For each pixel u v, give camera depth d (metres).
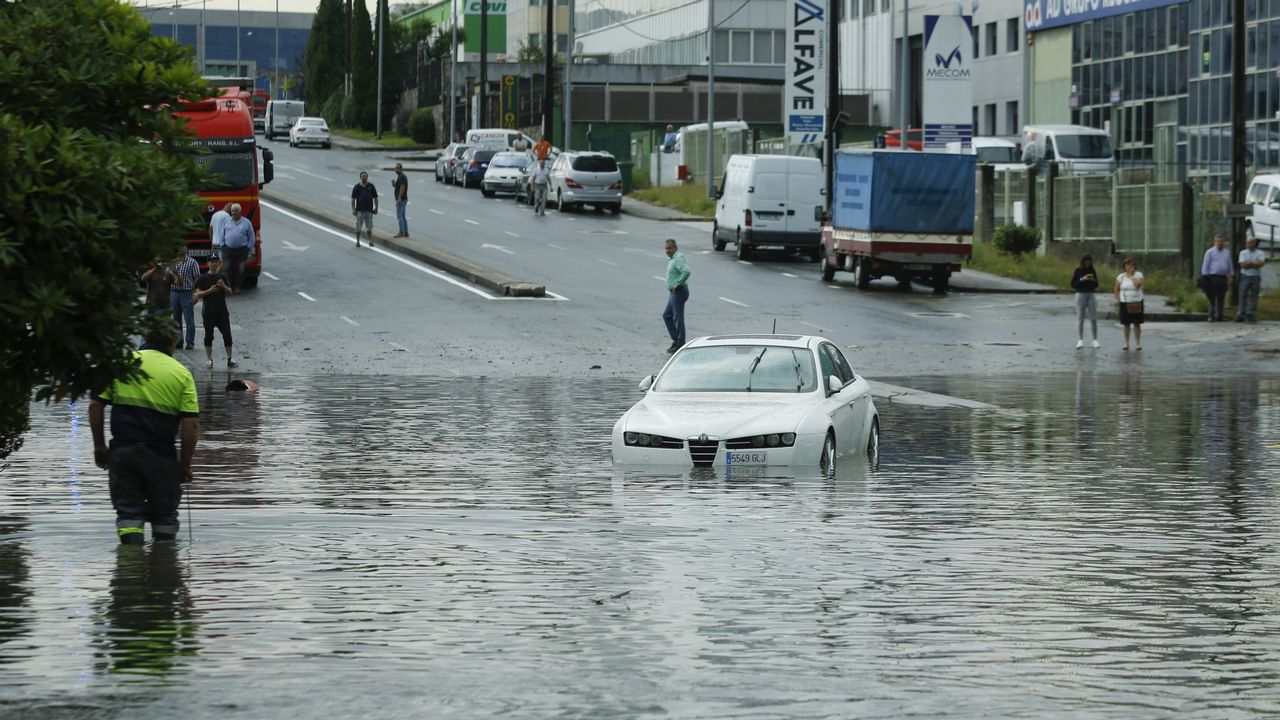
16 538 28.41
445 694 18.31
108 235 20.41
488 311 84.44
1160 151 150.38
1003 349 74.75
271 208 141.38
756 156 112.50
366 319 80.62
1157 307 91.94
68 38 21.62
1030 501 33.62
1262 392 59.19
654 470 38.09
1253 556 27.31
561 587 24.27
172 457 28.08
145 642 20.77
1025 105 181.62
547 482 36.00
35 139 19.91
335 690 18.47
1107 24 164.38
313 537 28.67
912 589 24.30
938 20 128.62
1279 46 135.00
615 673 19.23
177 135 22.45
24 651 20.23
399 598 23.45
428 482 35.91
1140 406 54.28
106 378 21.58
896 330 81.12
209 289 64.19
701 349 42.16
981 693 18.41
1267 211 112.00
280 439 43.75
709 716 17.45
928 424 49.09
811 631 21.47
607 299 90.56
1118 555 27.33
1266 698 18.28
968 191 97.75
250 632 21.30
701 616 22.33
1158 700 18.16
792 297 94.38
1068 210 116.94
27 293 20.22
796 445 38.38
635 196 168.88
